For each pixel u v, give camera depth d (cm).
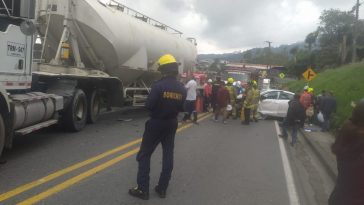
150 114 689
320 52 7562
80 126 1322
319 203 758
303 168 1072
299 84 4891
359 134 391
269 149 1288
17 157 930
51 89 1214
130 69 1655
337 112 2219
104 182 776
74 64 1458
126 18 1627
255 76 3866
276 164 1057
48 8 1402
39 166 861
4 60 885
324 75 4194
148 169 698
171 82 685
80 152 1014
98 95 1529
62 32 1416
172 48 2069
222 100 1939
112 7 1616
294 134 1441
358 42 6644
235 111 2191
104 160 945
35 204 638
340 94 2530
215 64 3906
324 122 1973
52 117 1137
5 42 884
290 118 1439
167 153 709
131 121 1672
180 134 1472
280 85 5666
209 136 1468
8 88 908
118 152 1036
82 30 1443
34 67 1220
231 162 1041
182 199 714
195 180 845
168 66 689
